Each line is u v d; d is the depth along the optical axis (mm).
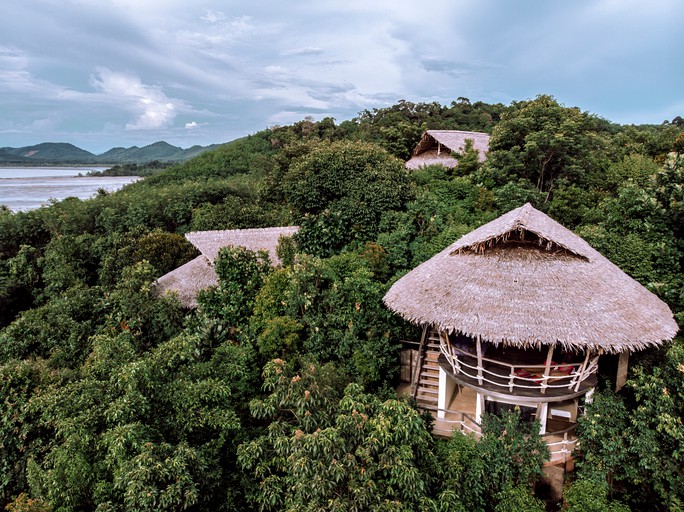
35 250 29156
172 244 26031
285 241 19328
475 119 60312
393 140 39562
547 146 24875
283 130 67312
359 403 10344
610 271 13656
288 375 11109
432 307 12977
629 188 19328
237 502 10695
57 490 9211
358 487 8891
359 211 23016
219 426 10922
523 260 13016
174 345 12305
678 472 10828
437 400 15109
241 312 17047
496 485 11531
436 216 22188
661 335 11922
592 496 10875
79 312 19188
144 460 8508
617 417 11797
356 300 15992
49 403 10609
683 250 17469
